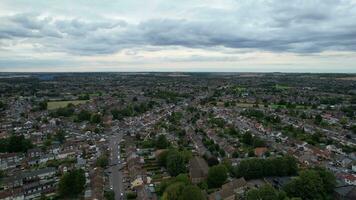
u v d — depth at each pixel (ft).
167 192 541.75
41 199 607.78
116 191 631.97
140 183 652.48
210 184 647.15
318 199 563.07
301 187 573.33
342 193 573.74
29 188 644.69
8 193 623.77
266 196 524.93
